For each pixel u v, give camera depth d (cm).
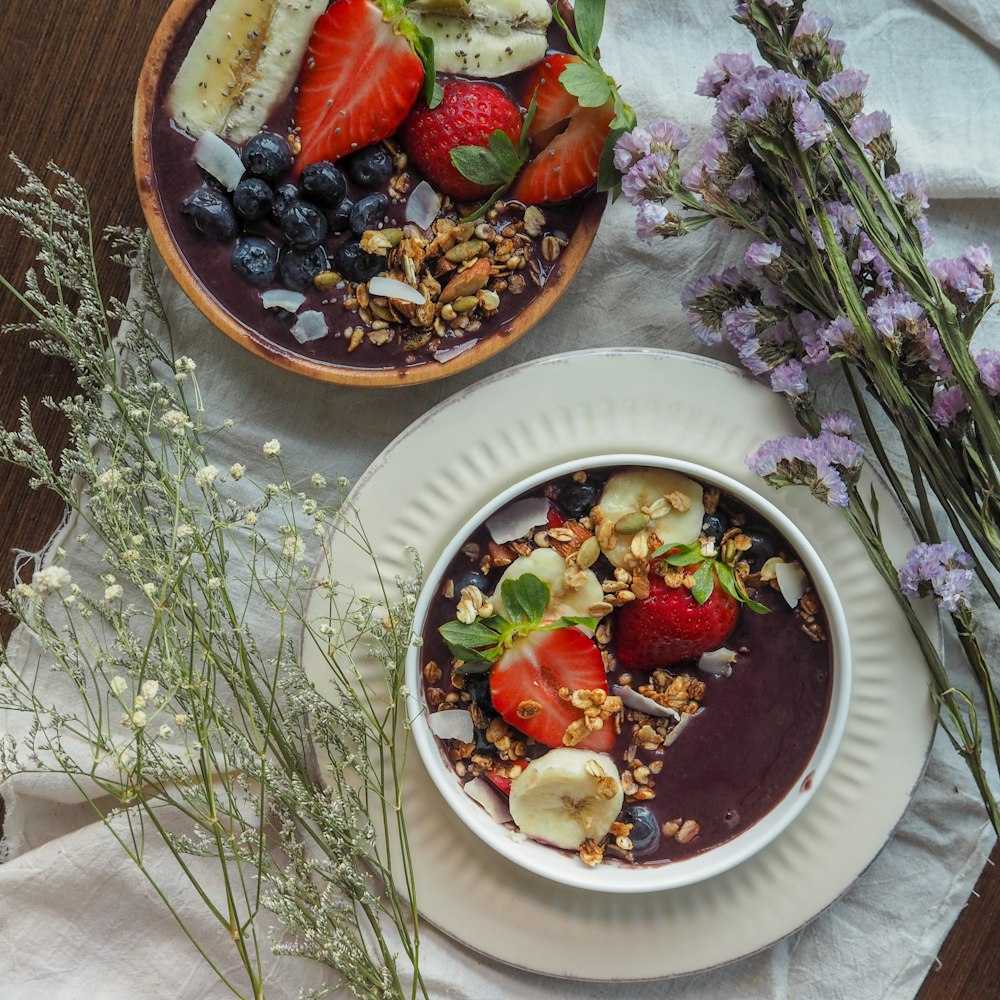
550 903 72
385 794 72
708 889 72
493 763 71
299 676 68
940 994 75
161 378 75
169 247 70
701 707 72
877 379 68
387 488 72
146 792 74
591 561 71
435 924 72
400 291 71
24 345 75
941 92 74
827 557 72
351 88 71
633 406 72
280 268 72
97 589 75
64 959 74
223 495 75
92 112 74
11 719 74
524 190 72
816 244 69
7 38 74
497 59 71
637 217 69
